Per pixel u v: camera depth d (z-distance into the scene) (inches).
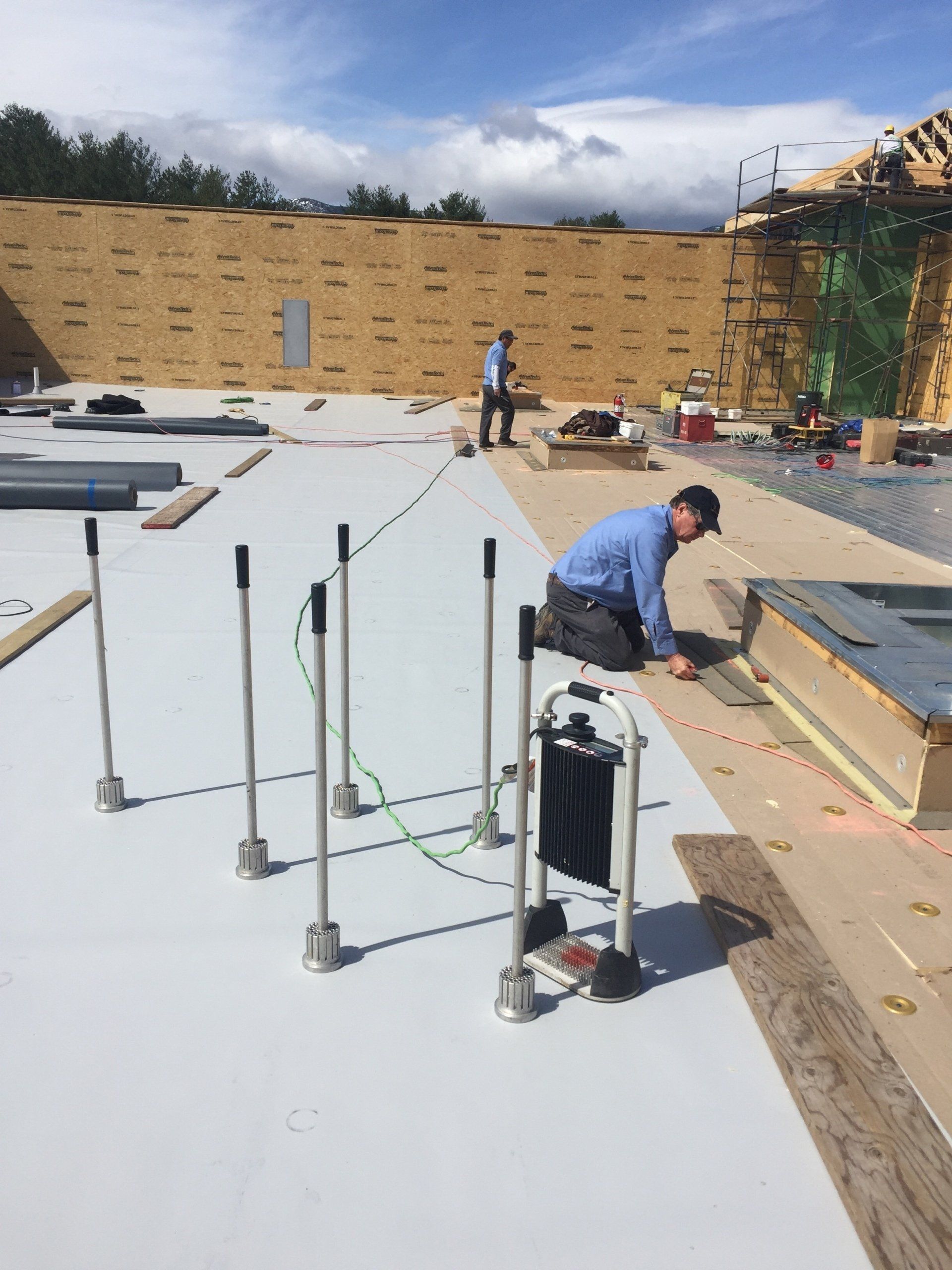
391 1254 67.4
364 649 196.4
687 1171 75.1
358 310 758.5
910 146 686.5
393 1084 83.4
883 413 746.8
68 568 247.9
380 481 396.8
